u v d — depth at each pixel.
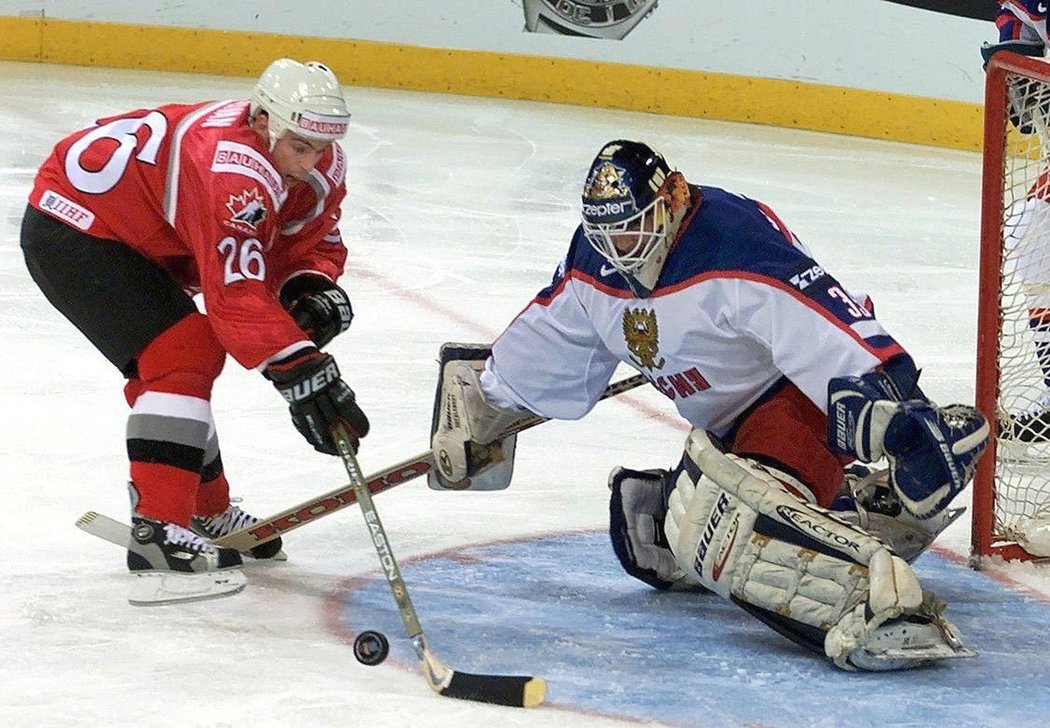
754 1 34.12
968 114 33.09
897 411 7.23
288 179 8.79
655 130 32.72
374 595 8.92
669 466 12.34
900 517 9.18
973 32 32.75
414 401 13.73
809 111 34.22
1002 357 10.70
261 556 9.57
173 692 7.08
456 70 35.59
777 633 8.45
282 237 9.22
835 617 7.71
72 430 12.28
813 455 8.23
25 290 17.14
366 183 25.30
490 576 9.45
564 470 12.12
